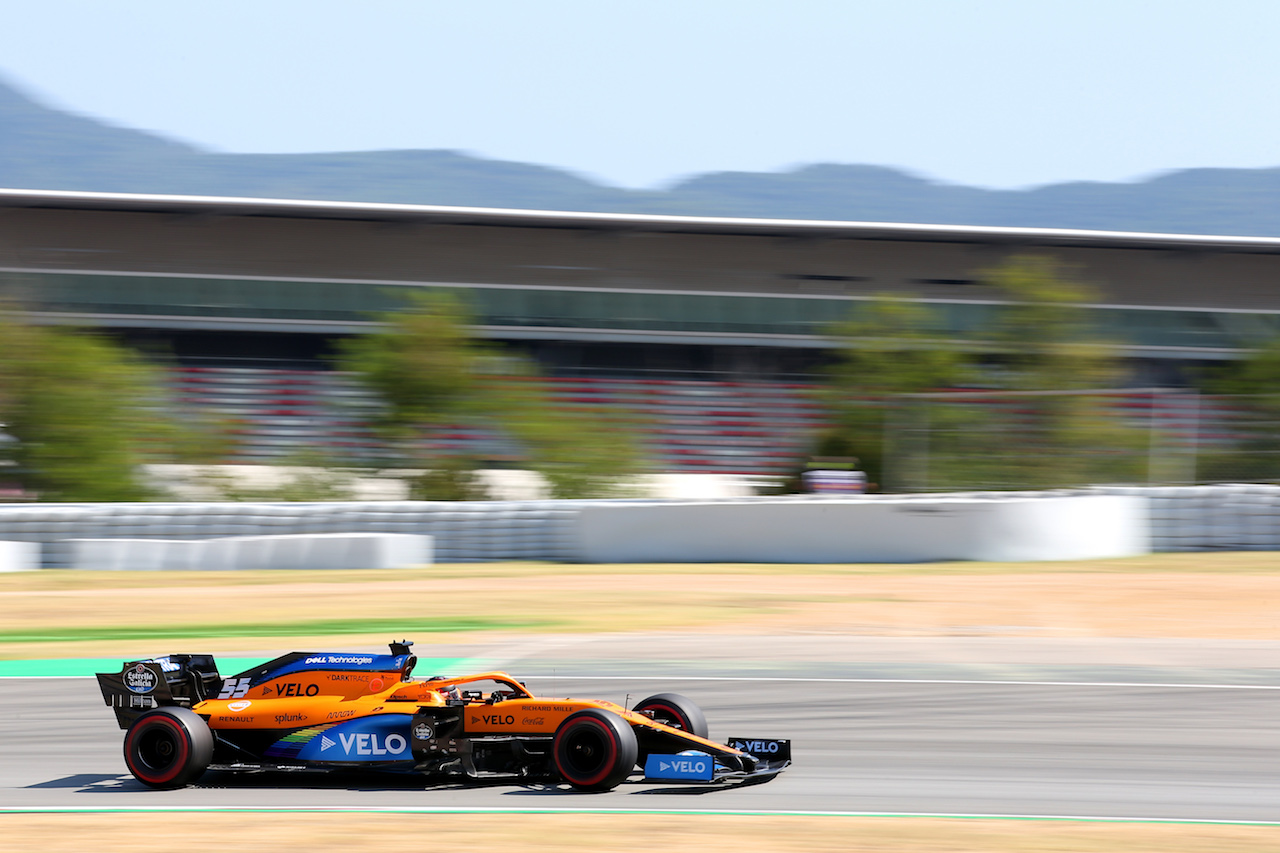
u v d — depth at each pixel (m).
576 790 25.12
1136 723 32.84
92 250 154.12
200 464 86.56
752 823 22.78
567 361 158.62
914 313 94.69
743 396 132.88
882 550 69.56
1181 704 35.28
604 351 159.75
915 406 85.69
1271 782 26.94
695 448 121.94
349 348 92.19
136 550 68.00
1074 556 69.75
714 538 70.50
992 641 46.59
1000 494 75.62
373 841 21.44
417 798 24.73
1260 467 76.62
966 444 81.81
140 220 153.38
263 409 128.62
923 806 24.52
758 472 100.31
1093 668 41.00
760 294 160.38
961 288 159.75
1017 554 69.06
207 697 27.94
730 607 54.19
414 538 69.88
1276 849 21.33
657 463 98.44
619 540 70.94
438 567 69.31
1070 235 153.88
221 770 26.55
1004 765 28.27
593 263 158.75
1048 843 21.66
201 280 156.88
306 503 76.88
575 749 25.11
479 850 20.80
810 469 92.00
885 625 49.97
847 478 89.38
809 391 97.69
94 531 69.62
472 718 25.73
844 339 94.88
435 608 54.25
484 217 151.25
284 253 156.75
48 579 64.12
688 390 133.50
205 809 24.05
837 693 36.72
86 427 81.56
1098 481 78.19
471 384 88.44
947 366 92.25
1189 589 58.22
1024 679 39.03
